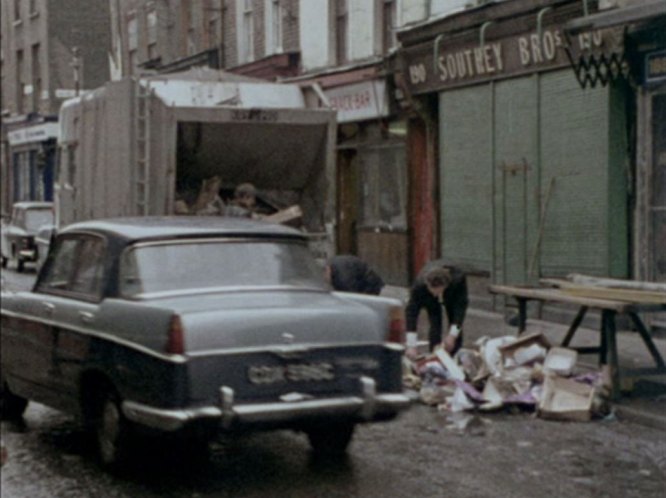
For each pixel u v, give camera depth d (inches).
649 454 371.9
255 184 642.8
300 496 319.6
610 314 439.2
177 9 852.0
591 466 355.6
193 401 310.3
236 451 373.1
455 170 769.6
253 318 317.4
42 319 375.9
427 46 770.8
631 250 626.5
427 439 393.1
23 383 397.4
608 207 624.1
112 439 340.8
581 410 421.1
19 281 1023.6
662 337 598.5
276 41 944.9
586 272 643.5
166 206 600.1
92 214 695.7
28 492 324.8
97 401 351.6
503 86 709.3
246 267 349.7
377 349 331.0
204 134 611.2
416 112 817.5
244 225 366.6
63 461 360.8
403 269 866.1
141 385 319.9
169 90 627.2
